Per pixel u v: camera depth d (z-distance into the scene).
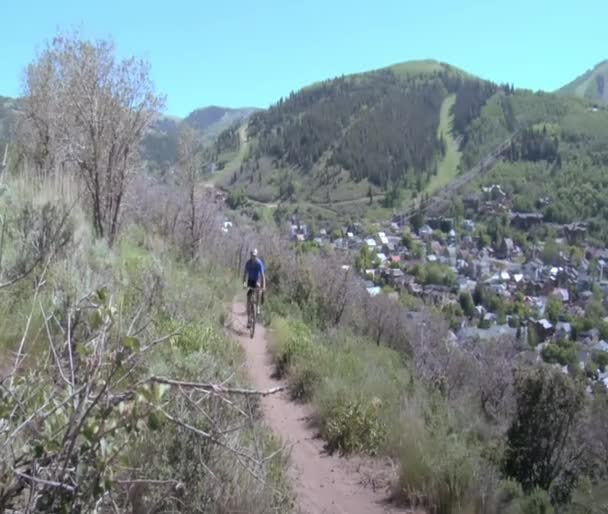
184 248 21.84
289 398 9.67
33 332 4.76
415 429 7.68
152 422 2.51
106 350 2.84
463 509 6.02
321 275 21.92
